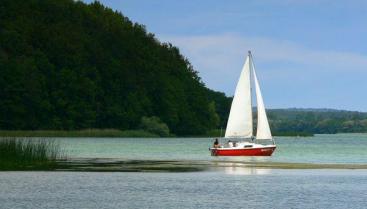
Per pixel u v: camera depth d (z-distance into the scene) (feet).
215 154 442.09
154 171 315.58
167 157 443.32
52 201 215.92
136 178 281.95
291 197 230.68
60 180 268.82
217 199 224.94
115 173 301.43
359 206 212.43
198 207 209.15
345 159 436.76
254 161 399.65
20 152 328.90
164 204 213.87
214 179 282.56
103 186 253.44
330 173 313.12
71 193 233.35
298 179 285.02
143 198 225.35
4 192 233.14
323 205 214.07
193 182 270.67
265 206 211.82
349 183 270.67
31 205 208.13
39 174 288.30
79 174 293.23
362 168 343.26
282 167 346.33
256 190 247.50
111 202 216.13
